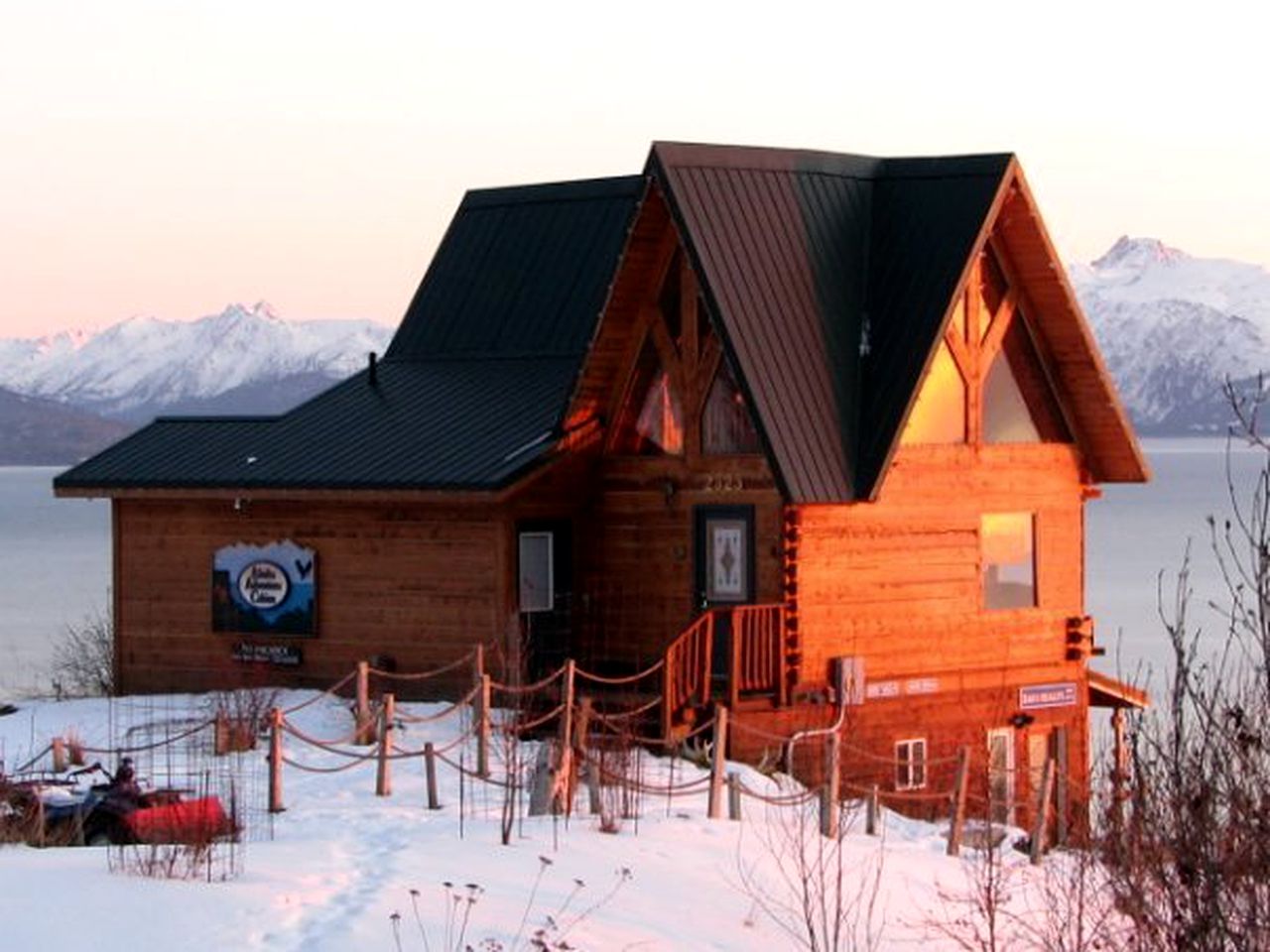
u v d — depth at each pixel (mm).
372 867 22734
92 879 20953
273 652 40500
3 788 26469
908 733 37344
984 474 38750
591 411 38188
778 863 23906
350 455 39844
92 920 19328
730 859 25000
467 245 45906
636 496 38094
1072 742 40125
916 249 37062
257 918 19766
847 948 21828
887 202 37938
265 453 40938
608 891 22562
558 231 44938
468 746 33312
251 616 40781
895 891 24750
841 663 36125
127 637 42406
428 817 27266
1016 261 38594
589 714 30531
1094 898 21391
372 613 39375
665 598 37625
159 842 23312
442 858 23422
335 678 39781
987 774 32562
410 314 45188
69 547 184375
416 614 38812
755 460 36406
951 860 27547
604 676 38156
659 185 35812
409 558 38938
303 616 40219
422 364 43844
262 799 29281
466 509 38125
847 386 36094
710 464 36969
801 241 36719
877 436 35625
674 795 29578
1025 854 29375
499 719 34844
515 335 43344
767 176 36875
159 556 42062
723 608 35156
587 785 29438
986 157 37250
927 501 37781
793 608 35656
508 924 20438
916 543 37594
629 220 36281
